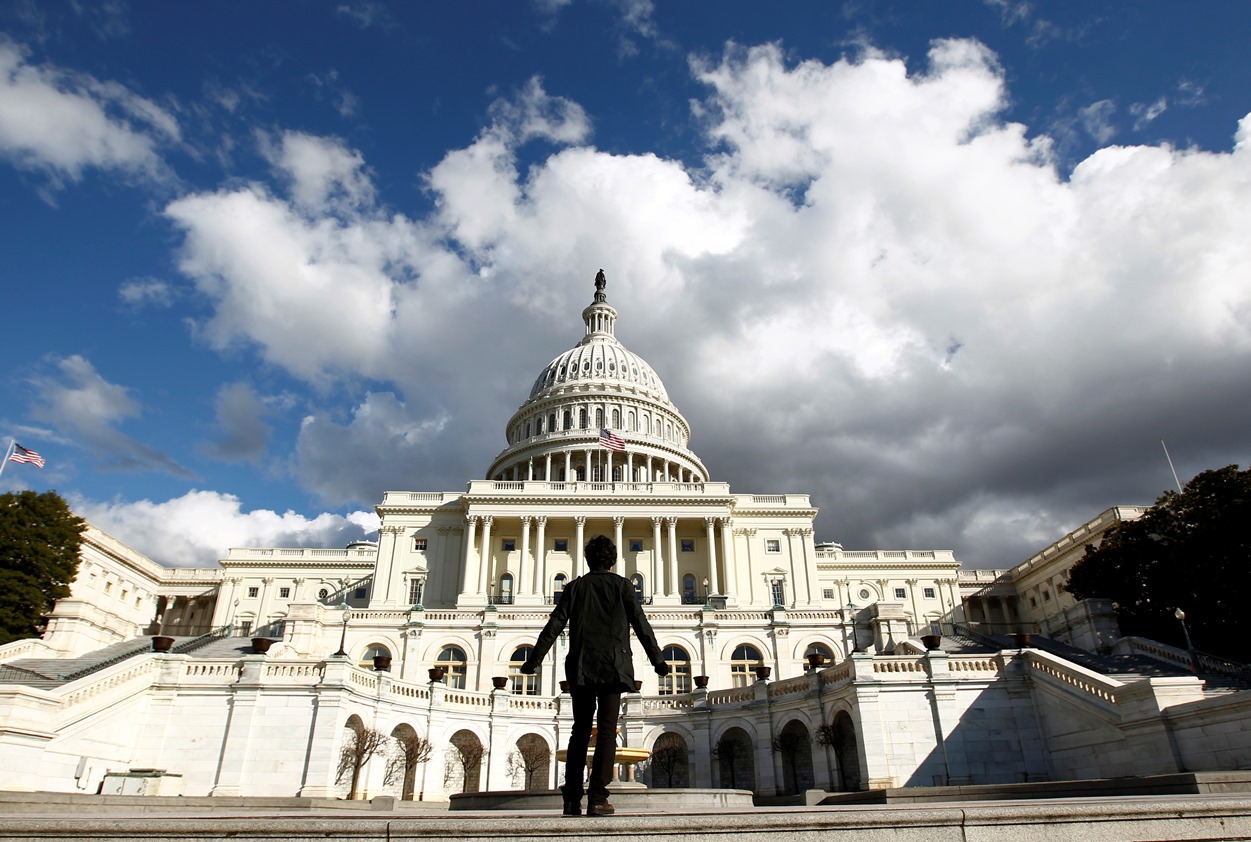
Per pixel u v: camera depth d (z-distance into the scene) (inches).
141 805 848.3
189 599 3447.3
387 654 1845.5
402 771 1289.4
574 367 4370.1
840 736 1176.2
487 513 2915.8
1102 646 1699.1
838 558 3457.2
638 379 4367.6
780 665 1859.0
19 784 931.3
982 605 3432.6
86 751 1031.0
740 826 251.6
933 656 1127.0
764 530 3090.6
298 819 251.4
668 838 248.2
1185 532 1804.9
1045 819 261.6
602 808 283.3
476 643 1850.4
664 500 2945.4
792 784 1278.3
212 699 1151.0
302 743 1127.6
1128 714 924.6
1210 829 265.6
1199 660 1439.5
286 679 1168.2
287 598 3390.7
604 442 3437.5
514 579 2910.9
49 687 1210.0
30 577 2036.2
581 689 309.7
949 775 1056.2
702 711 1408.7
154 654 1168.8
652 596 2728.8
